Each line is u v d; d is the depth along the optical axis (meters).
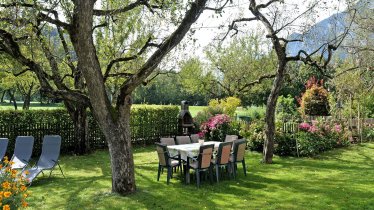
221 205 7.18
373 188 8.47
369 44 14.65
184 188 8.56
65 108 14.50
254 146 14.37
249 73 24.41
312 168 11.02
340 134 15.16
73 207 7.02
